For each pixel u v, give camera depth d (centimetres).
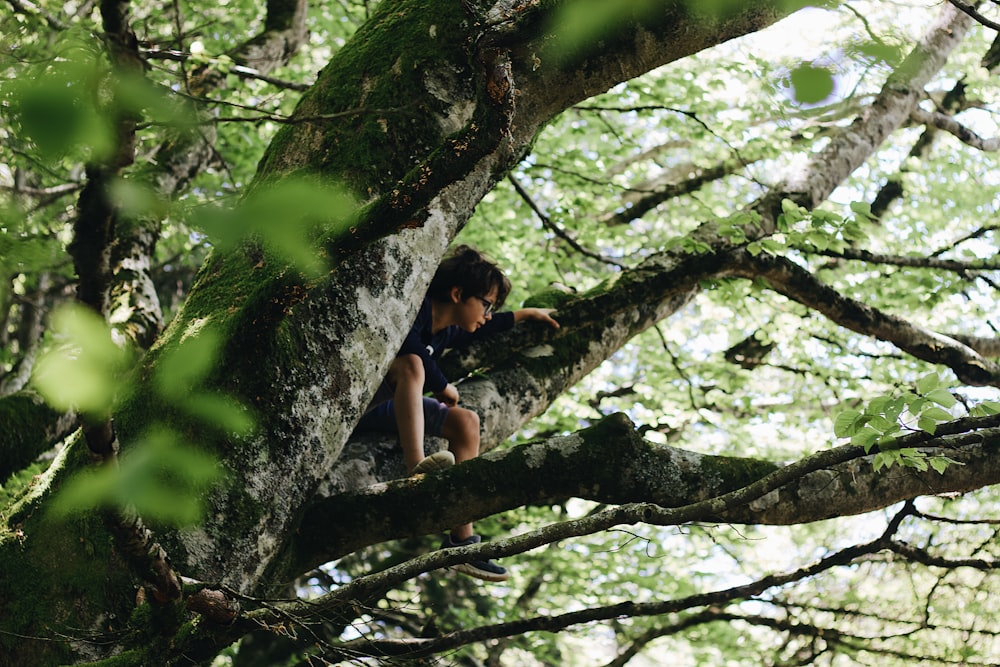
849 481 351
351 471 356
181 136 117
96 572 260
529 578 866
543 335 441
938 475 354
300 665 374
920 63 623
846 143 562
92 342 110
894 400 293
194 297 305
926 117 771
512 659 900
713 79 743
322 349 290
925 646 537
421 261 315
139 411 276
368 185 304
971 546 519
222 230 108
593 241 803
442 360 428
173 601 229
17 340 549
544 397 434
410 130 314
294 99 716
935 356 490
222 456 271
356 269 301
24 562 262
